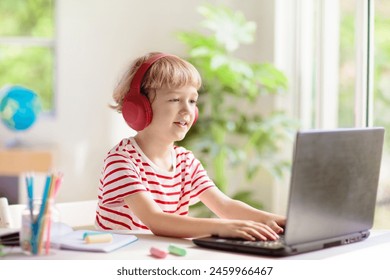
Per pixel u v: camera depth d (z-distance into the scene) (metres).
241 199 4.15
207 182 2.00
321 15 3.59
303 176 1.38
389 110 2.78
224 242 1.50
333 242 1.54
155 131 1.88
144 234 1.71
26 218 1.44
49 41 5.21
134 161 1.87
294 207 1.39
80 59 4.75
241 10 4.38
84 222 2.05
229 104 4.43
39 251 1.43
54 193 1.45
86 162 4.81
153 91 1.84
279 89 3.98
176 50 4.62
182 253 1.45
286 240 1.41
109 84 4.75
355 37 3.08
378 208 2.79
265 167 3.95
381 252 1.51
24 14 5.27
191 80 1.85
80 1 4.72
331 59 3.45
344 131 1.46
